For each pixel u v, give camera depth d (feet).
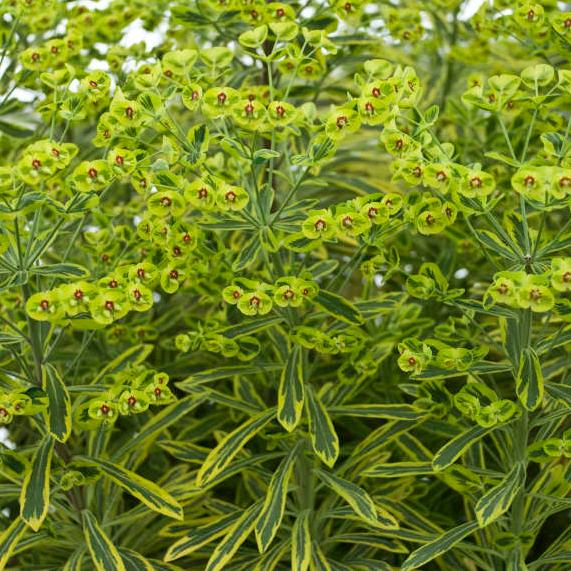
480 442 4.27
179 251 3.90
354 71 4.92
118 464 4.19
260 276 4.42
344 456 4.52
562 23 4.02
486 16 4.39
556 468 4.17
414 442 4.30
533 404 3.79
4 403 3.81
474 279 4.78
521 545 4.09
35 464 3.94
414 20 4.58
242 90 4.35
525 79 3.84
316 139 3.80
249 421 4.12
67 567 4.09
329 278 4.87
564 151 3.70
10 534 3.99
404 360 3.87
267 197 3.96
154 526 4.37
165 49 4.58
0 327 4.27
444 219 3.83
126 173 3.74
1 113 4.50
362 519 4.14
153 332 4.41
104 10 4.55
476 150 4.75
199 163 3.80
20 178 3.69
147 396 3.89
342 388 4.32
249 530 4.08
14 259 3.92
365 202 3.77
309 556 4.03
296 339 4.01
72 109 3.86
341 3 4.21
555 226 4.62
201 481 4.02
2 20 4.42
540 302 3.66
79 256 4.68
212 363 4.64
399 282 4.86
